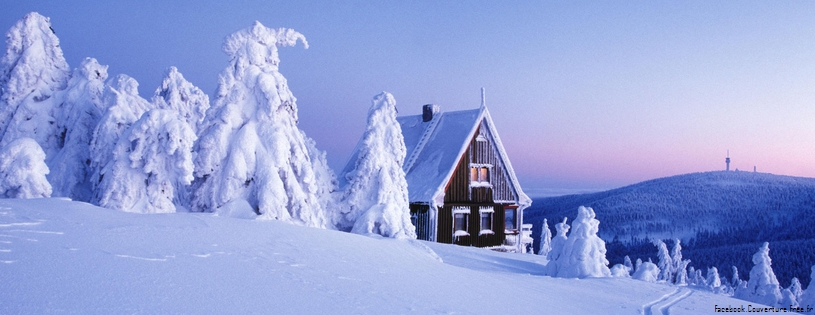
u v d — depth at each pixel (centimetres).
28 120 2500
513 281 1409
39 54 2595
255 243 1182
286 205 2105
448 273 1338
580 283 1532
